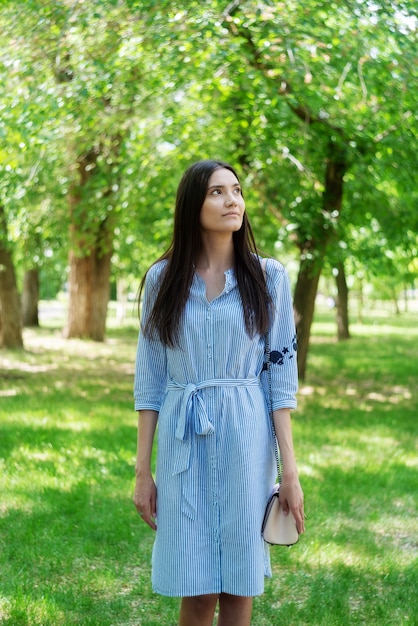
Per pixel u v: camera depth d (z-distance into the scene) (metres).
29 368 13.66
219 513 2.49
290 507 2.51
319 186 9.65
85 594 3.70
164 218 13.21
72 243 15.58
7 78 7.52
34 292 27.84
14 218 13.73
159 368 2.63
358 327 33.59
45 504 5.12
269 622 3.47
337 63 8.13
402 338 25.75
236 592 2.48
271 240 12.12
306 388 11.99
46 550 4.25
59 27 7.54
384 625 3.43
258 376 2.61
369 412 9.66
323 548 4.37
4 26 7.73
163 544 2.53
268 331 2.58
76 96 7.70
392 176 10.18
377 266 12.07
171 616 3.49
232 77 8.27
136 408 2.64
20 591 3.64
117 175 12.20
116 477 5.86
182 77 8.23
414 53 7.70
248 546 2.47
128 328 28.30
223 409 2.48
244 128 10.40
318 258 11.01
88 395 10.52
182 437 2.47
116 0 7.12
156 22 7.36
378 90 8.26
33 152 9.96
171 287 2.53
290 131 10.20
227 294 2.51
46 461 6.38
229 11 7.64
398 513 5.14
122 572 4.01
